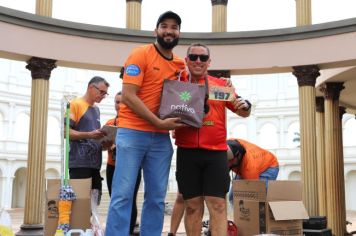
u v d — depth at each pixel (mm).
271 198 4875
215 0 11516
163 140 3527
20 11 9453
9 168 30297
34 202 9570
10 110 31656
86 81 35500
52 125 33719
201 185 3900
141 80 3393
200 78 3844
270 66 10164
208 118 3844
